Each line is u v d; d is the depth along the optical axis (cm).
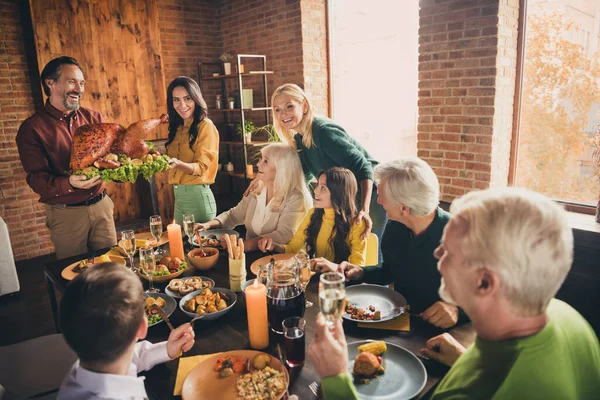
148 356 117
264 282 152
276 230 221
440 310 132
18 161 426
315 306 148
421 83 329
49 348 176
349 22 425
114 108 445
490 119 293
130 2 441
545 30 287
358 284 164
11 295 346
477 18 288
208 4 521
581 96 279
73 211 262
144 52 457
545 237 67
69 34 411
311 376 109
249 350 121
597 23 265
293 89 241
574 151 287
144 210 505
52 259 433
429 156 335
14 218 429
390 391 102
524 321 72
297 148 265
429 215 151
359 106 434
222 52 534
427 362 114
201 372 111
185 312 138
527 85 302
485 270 70
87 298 87
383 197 151
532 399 68
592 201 283
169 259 182
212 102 534
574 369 74
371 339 126
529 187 312
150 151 244
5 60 410
